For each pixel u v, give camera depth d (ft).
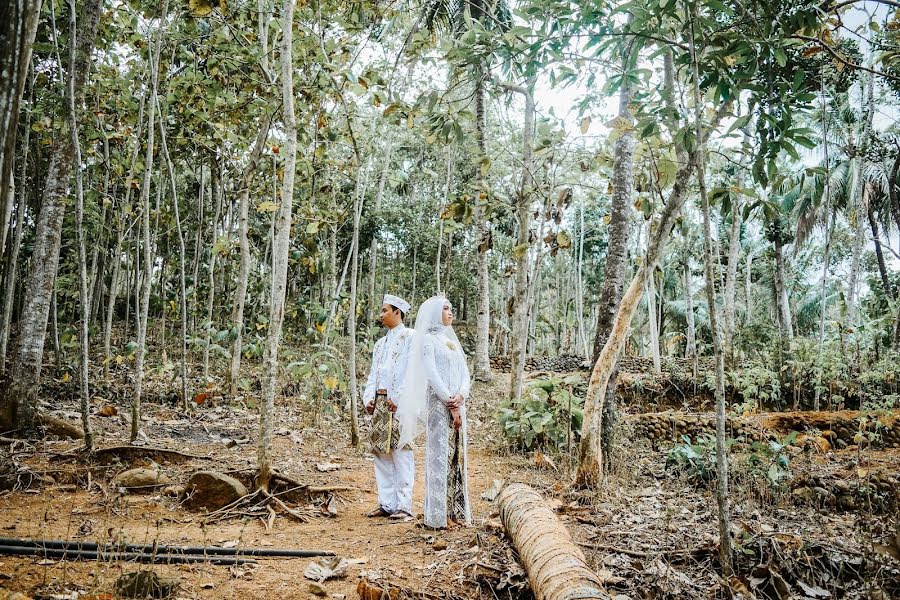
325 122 25.02
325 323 28.89
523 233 29.35
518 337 28.89
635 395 44.24
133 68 25.14
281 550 12.34
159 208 33.50
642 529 13.88
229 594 10.19
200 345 32.58
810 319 86.12
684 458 20.49
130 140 27.71
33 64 25.48
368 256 77.36
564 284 96.43
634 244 63.87
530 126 29.81
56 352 30.30
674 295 97.71
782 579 10.88
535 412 24.54
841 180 57.21
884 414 28.55
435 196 70.28
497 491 18.25
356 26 23.30
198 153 32.81
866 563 11.41
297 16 24.54
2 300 39.96
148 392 30.17
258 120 30.04
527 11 13.47
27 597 8.93
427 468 14.71
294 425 27.68
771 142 12.50
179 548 11.86
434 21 31.89
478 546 12.69
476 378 48.57
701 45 12.52
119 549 11.25
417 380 15.28
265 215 42.60
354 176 26.43
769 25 11.84
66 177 20.13
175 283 51.29
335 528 14.64
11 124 5.81
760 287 95.71
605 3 13.16
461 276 75.82
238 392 32.55
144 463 18.02
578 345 88.28
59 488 15.84
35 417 19.47
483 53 14.38
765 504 16.79
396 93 20.98
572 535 13.41
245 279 30.83
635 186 19.61
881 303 59.52
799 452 24.06
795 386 39.70
